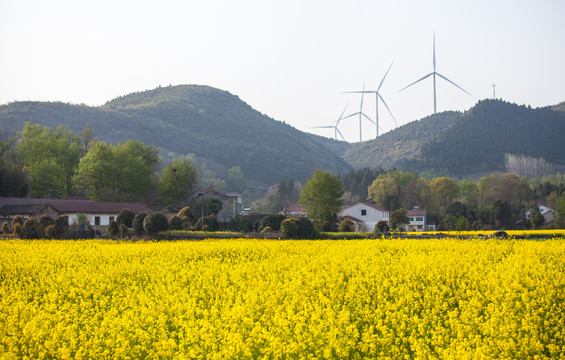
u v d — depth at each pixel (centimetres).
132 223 5009
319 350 1215
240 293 1789
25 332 1336
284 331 1309
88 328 1423
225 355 1188
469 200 11425
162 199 8506
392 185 12056
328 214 7281
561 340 1321
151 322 1460
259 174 19525
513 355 1210
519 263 2338
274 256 2870
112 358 1281
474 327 1388
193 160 14438
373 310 1570
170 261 2650
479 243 3428
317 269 2323
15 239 4475
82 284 2055
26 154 8569
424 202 11475
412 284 1908
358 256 2659
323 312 1502
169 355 1244
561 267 2325
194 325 1404
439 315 1551
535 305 1595
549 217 10050
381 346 1257
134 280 2188
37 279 2277
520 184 11125
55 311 1664
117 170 7812
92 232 4994
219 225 6044
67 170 8694
